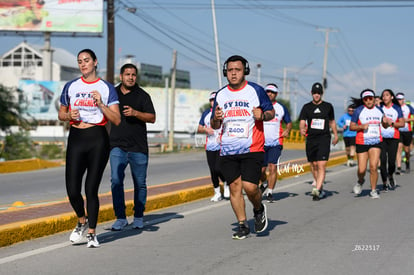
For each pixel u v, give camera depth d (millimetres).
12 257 6918
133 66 8695
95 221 7453
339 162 23703
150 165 25312
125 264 6566
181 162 27562
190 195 12305
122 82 8773
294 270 6258
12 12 48938
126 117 8688
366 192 13609
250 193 7766
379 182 15969
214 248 7375
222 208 11148
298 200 12242
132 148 8703
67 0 48906
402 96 17922
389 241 7742
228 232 8523
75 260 6766
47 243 7797
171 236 8227
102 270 6309
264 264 6520
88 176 7379
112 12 33375
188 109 92812
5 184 17016
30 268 6398
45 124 80625
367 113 12422
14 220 8664
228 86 7852
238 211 7977
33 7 48938
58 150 45188
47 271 6277
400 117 14281
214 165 12148
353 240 7828
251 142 7707
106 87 7406
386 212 10375
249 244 7613
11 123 44531
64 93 7418
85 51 7387
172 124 46156
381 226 8914
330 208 10984
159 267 6418
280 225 9102
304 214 10250
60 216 8719
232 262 6621
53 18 48969
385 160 13664
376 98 16547
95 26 49000
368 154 12539
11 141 42219
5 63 97000
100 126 7430
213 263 6578
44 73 81000
